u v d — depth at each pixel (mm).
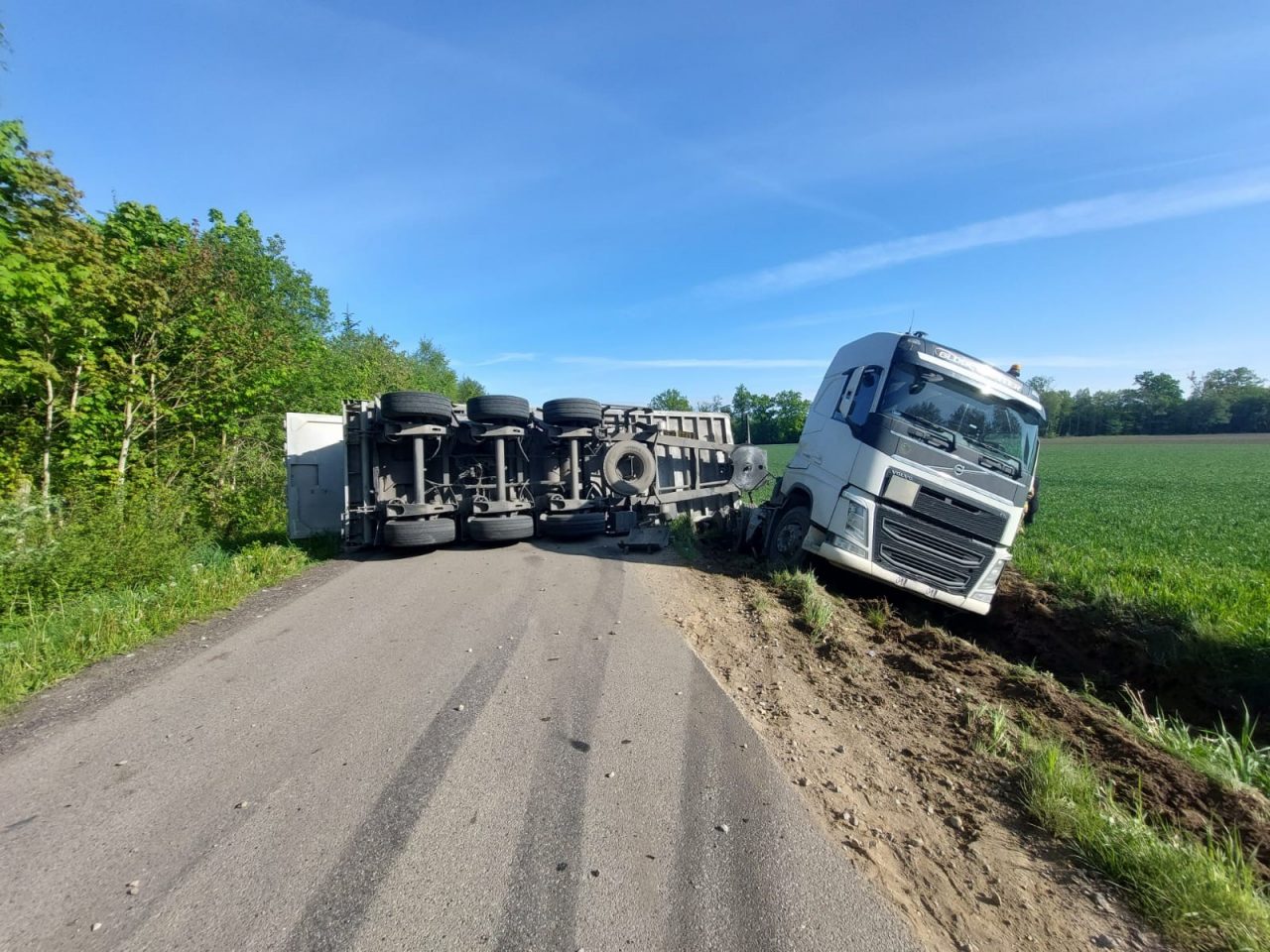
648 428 10906
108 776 3207
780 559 8461
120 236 10438
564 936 2162
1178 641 6305
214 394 11156
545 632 5559
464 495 9852
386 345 32406
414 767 3283
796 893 2424
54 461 8758
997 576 7398
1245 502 22266
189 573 7113
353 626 5742
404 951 2078
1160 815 3289
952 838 2902
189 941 2125
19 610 5723
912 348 7410
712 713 4008
